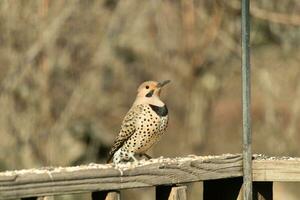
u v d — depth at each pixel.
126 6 16.86
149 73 17.59
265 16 16.42
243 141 7.05
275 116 17.08
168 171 6.37
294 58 17.09
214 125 19.20
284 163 7.00
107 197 5.92
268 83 17.03
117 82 17.58
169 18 17.08
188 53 17.23
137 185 6.11
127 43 17.14
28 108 15.80
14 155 15.80
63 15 15.82
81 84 16.45
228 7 17.17
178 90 17.72
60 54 16.06
